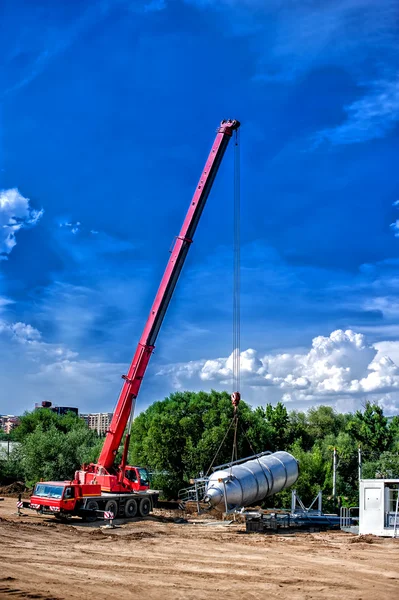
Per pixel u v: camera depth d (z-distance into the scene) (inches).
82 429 2551.7
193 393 2564.0
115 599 669.9
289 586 778.8
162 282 1444.4
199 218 1435.8
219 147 1407.5
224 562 951.6
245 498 1489.9
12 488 2288.4
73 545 1062.4
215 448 2133.4
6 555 922.7
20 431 3784.5
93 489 1390.3
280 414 2974.9
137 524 1392.7
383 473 2218.3
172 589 733.9
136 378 1467.8
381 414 2691.9
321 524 1545.3
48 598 653.9
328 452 2652.6
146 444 2178.9
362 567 946.7
